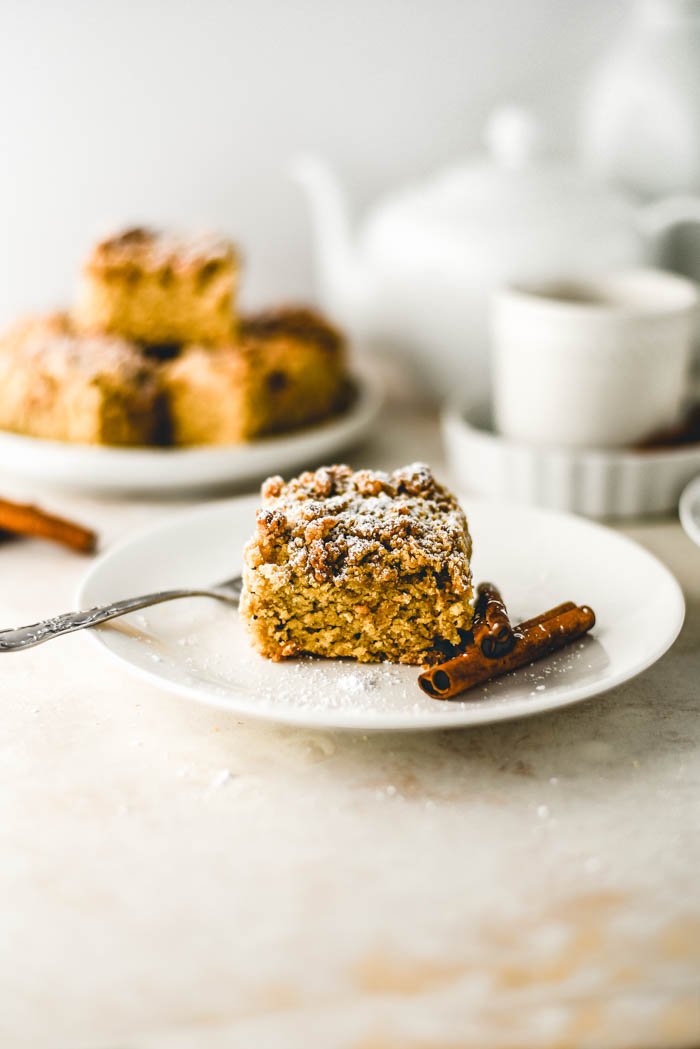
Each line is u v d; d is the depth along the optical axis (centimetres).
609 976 33
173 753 39
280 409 55
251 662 41
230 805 37
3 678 42
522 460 51
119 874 35
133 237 57
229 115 65
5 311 68
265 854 36
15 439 53
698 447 52
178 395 54
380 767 38
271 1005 32
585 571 45
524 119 58
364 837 36
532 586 45
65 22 62
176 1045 32
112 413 53
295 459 54
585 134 65
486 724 40
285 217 68
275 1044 32
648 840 36
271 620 41
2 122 64
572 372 51
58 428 54
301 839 36
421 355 60
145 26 63
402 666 41
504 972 33
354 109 66
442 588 41
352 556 41
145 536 46
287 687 40
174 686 38
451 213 58
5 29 62
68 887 35
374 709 39
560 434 52
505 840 36
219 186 66
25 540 50
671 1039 32
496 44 65
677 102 59
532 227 57
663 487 51
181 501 54
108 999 32
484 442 52
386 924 34
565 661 41
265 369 54
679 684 42
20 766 38
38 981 33
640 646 40
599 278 55
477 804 37
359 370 65
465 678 39
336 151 66
